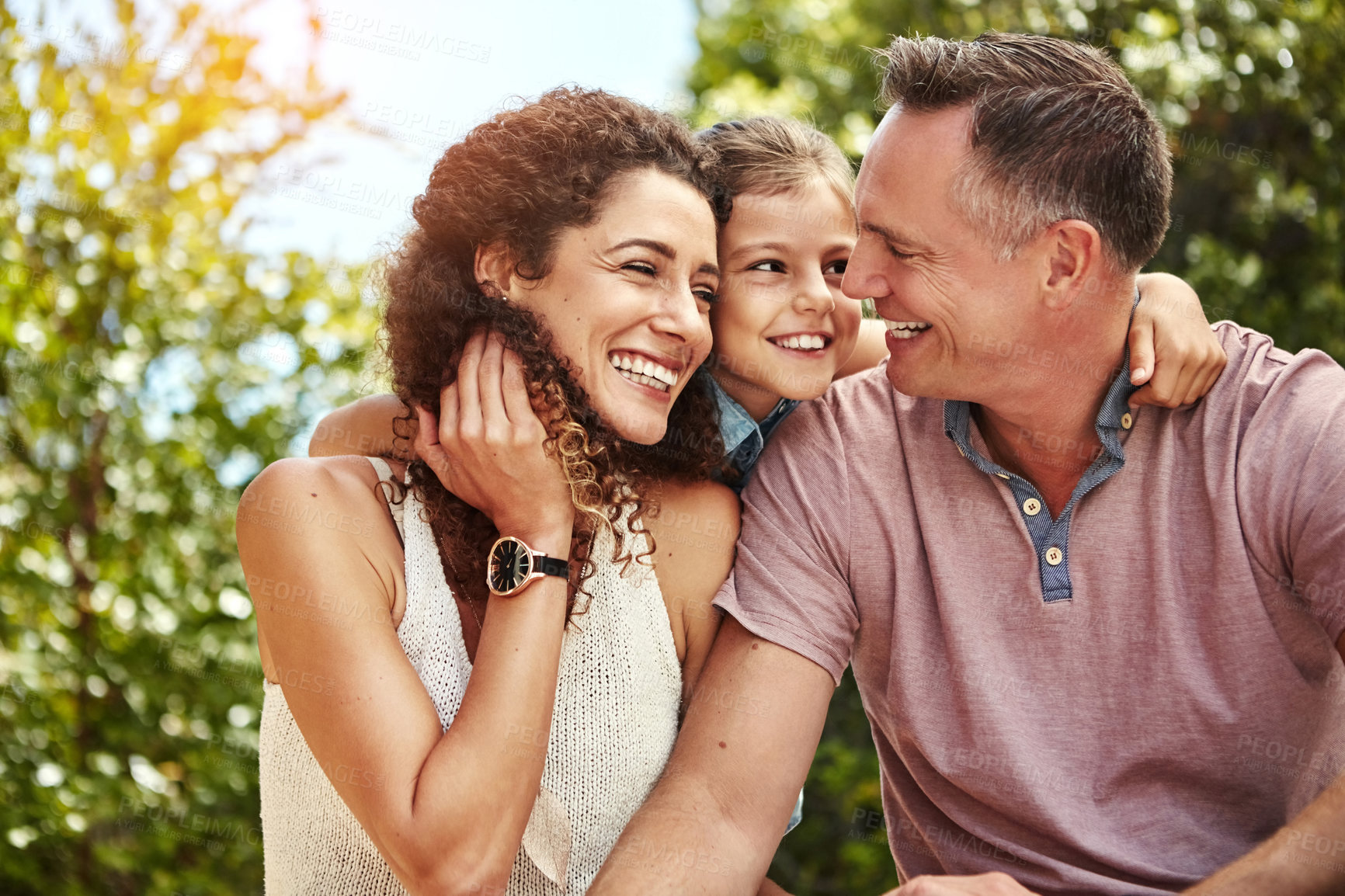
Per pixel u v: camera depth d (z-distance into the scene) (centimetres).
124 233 420
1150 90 430
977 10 488
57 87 412
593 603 188
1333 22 431
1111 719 185
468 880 160
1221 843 184
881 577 195
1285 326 428
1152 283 197
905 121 185
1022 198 178
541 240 180
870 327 252
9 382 414
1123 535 184
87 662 402
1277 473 178
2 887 369
